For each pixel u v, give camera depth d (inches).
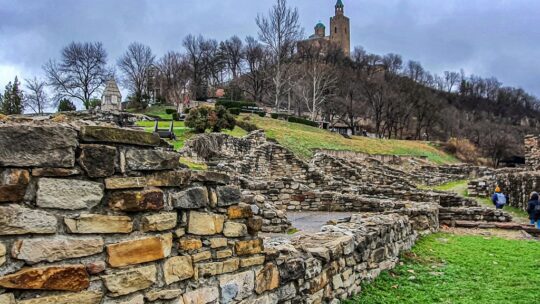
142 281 142.6
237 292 178.9
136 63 3902.6
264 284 193.5
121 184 140.3
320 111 3553.2
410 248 392.2
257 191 571.5
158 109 3097.9
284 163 762.8
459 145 3080.7
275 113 2775.6
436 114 3887.8
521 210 761.6
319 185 745.6
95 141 135.5
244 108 2903.5
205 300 164.2
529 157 1376.7
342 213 548.4
